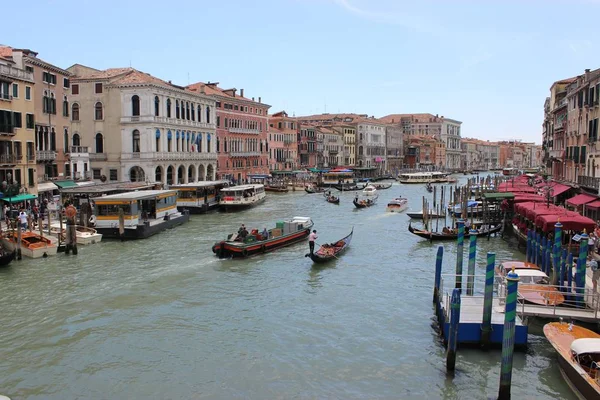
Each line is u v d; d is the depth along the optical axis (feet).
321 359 49.73
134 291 69.56
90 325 57.57
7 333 55.21
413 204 197.26
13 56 126.82
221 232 116.16
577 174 137.90
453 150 533.96
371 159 403.34
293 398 42.86
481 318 52.47
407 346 52.54
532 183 226.17
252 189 177.17
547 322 56.85
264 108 273.95
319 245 100.68
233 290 70.59
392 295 69.15
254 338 54.44
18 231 84.53
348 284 74.23
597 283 59.00
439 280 64.69
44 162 137.80
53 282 73.10
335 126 370.32
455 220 132.16
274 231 100.42
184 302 65.46
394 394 43.50
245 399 42.68
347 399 42.78
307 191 235.40
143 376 46.24
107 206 107.04
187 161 199.11
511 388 44.14
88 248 95.96
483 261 89.51
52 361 48.96
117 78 179.93
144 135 176.96
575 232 84.28
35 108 136.87
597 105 115.65
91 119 180.86
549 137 229.86
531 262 75.97
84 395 43.11
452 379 45.75
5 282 72.95
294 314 61.62
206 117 214.90
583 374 41.57
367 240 109.91
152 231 110.63
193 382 45.27
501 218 126.11
